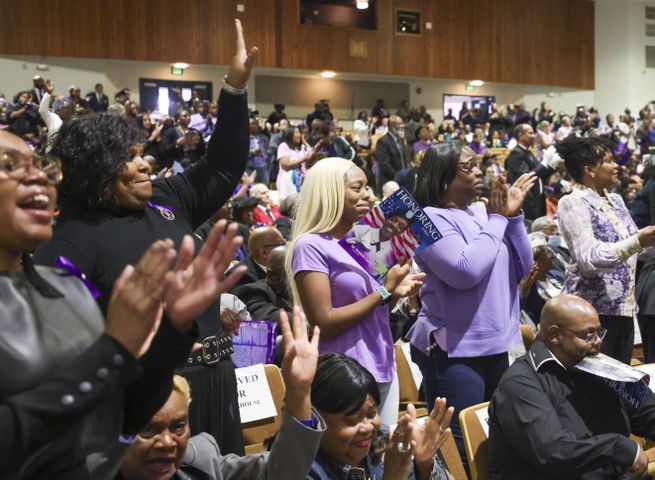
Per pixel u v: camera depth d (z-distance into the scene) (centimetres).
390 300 259
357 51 2088
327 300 249
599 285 356
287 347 167
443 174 302
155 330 111
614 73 2444
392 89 2212
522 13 2316
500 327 294
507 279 300
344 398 195
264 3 1973
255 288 406
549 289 495
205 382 225
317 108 1836
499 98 2359
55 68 1780
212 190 233
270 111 2081
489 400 304
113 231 202
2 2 1712
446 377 295
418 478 207
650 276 418
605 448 262
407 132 1619
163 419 175
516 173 962
